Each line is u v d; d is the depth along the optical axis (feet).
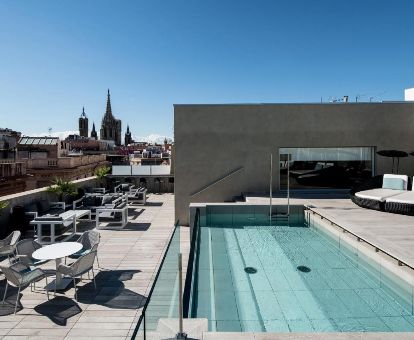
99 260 25.13
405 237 22.76
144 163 152.25
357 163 44.32
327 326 14.85
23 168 69.05
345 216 29.81
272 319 15.64
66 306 17.85
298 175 44.04
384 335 11.02
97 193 48.16
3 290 19.85
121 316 16.79
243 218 35.22
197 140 43.19
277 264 23.02
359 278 20.31
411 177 37.35
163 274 13.29
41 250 20.67
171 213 44.83
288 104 43.34
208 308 16.70
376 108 43.37
